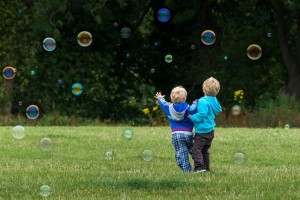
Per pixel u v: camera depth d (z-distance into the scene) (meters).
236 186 12.81
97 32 43.41
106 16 41.31
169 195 11.98
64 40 41.88
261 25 46.00
